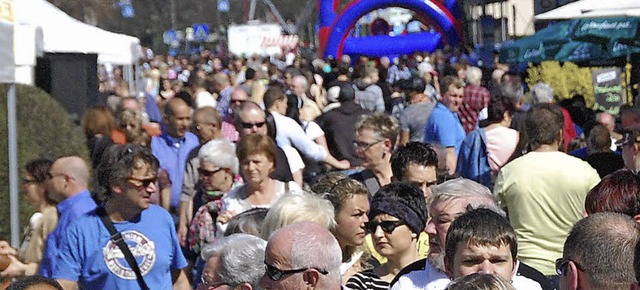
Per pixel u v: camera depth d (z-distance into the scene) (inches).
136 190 621.6
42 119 1032.2
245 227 579.5
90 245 622.2
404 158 679.7
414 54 3147.1
